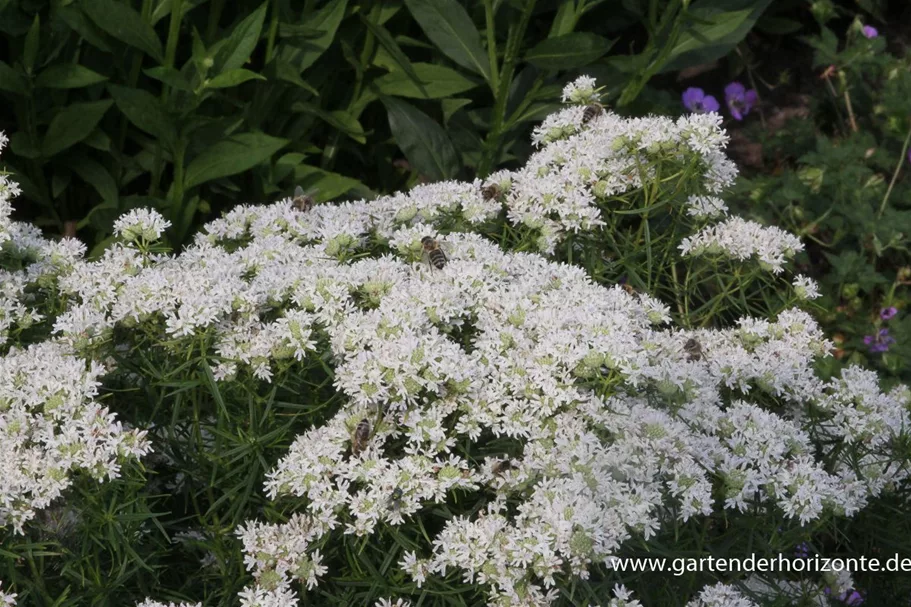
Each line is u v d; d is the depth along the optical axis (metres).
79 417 0.85
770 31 1.38
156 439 0.88
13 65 1.19
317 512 0.85
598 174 0.99
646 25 1.25
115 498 0.83
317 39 1.20
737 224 0.99
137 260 0.92
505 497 0.86
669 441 0.85
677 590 0.88
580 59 1.16
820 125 1.38
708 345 0.96
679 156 0.98
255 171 1.20
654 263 1.02
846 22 1.46
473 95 1.30
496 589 0.84
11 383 0.86
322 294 0.89
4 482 0.82
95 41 1.14
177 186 1.15
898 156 1.31
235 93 1.21
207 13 1.23
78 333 0.88
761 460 0.87
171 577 0.90
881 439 0.92
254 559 0.85
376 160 1.30
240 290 0.89
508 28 1.27
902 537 0.92
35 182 1.19
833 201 1.26
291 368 0.90
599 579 0.87
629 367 0.86
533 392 0.86
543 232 0.98
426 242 0.94
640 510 0.83
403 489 0.84
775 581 0.90
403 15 1.28
